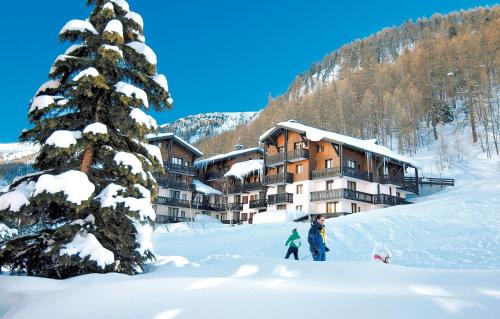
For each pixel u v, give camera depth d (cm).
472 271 797
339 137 4288
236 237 2358
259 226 2938
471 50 9556
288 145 4666
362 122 9094
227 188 5031
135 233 1101
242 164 5047
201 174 5706
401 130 7931
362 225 2309
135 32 1211
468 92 7950
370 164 4494
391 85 10231
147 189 1102
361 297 637
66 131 990
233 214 5278
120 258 1039
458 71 9381
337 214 4066
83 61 1086
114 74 1137
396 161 4597
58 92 1121
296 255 1472
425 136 8181
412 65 10506
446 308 574
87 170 1053
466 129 7731
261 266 961
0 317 686
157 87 1187
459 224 2184
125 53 1151
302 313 567
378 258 1388
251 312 574
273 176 4622
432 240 1939
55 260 950
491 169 5841
